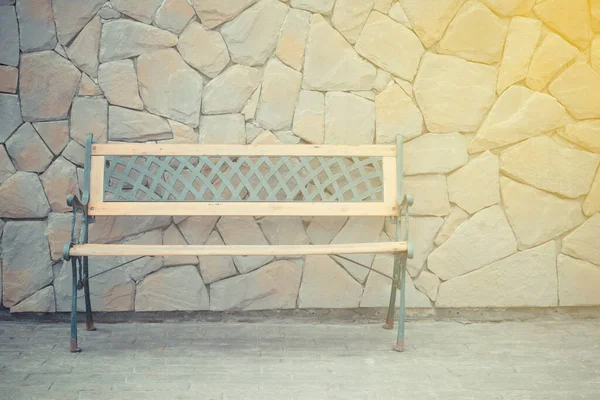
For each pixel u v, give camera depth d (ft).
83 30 11.32
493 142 11.75
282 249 9.97
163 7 11.34
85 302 11.17
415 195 11.80
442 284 11.93
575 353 10.36
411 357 10.13
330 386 8.95
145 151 10.91
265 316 11.90
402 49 11.61
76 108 11.37
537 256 11.93
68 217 11.45
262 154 11.05
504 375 9.41
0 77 11.25
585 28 11.61
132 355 10.06
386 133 11.71
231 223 11.64
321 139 11.66
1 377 9.07
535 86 11.72
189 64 11.45
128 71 11.39
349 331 11.44
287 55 11.53
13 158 11.35
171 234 11.58
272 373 9.41
